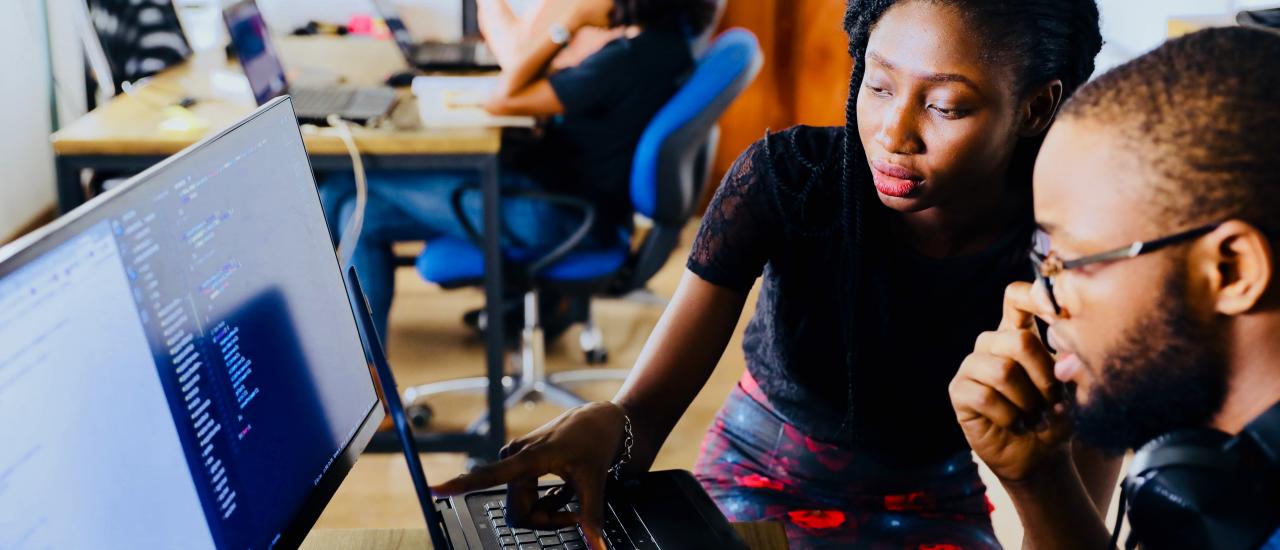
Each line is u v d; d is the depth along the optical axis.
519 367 2.76
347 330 0.91
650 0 2.09
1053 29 0.84
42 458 0.54
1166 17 3.17
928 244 1.03
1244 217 0.53
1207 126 0.53
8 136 3.15
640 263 2.26
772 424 1.20
